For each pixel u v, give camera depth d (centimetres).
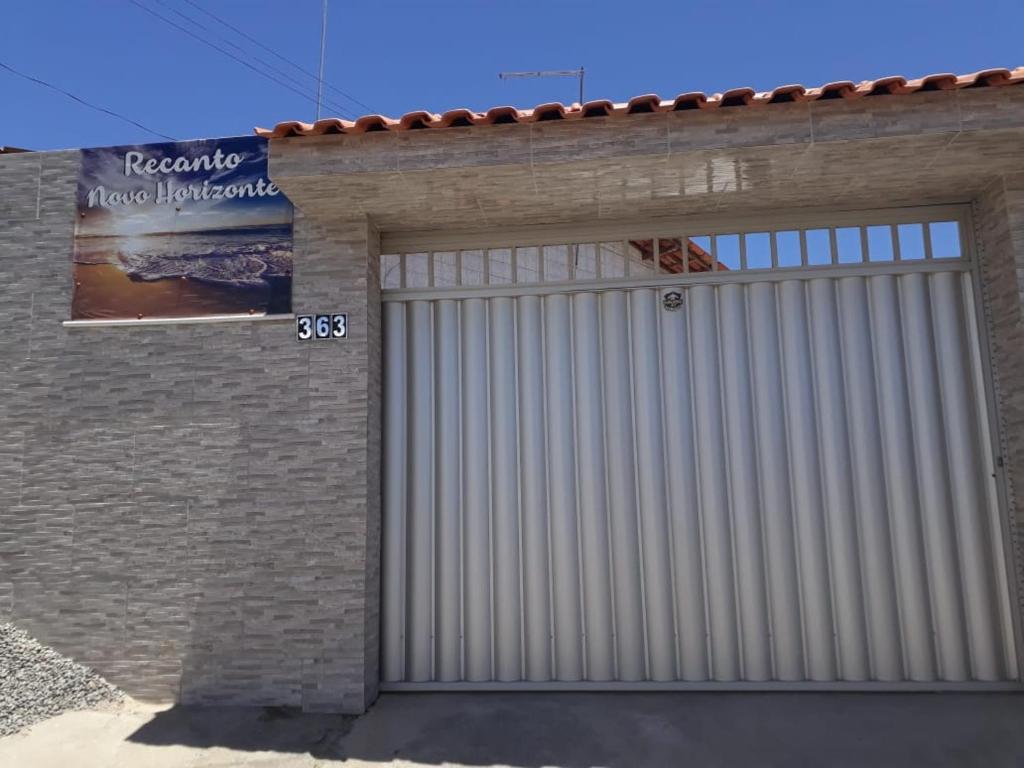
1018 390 501
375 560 543
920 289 548
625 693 530
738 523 540
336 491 528
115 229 579
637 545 548
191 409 551
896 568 529
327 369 542
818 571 530
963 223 548
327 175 478
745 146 449
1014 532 512
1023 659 505
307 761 436
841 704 498
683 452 550
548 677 541
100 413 558
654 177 490
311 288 554
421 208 538
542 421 568
